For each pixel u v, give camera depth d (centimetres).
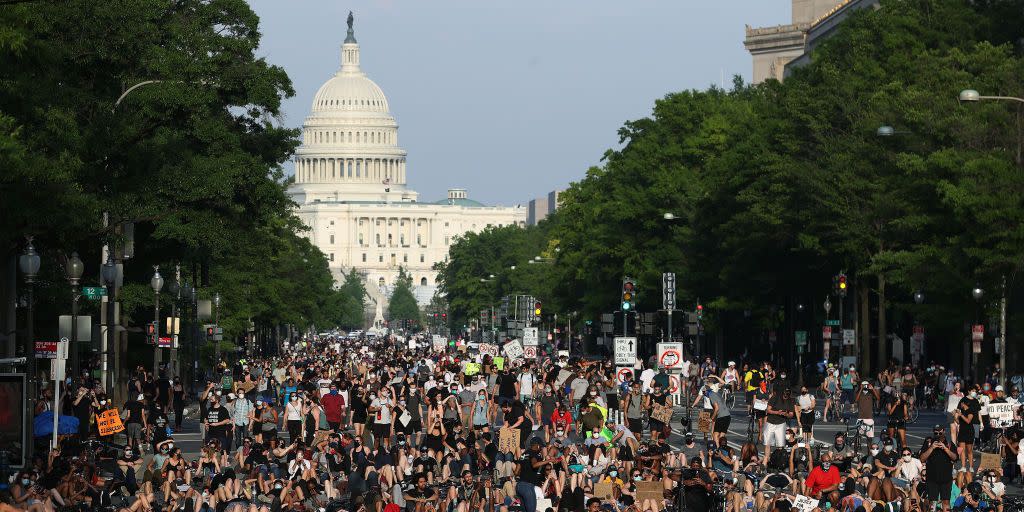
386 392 5753
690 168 13225
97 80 5700
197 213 6594
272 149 7400
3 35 3650
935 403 9025
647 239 13338
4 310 5566
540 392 7219
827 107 9544
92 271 7206
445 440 5344
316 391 6141
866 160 9025
